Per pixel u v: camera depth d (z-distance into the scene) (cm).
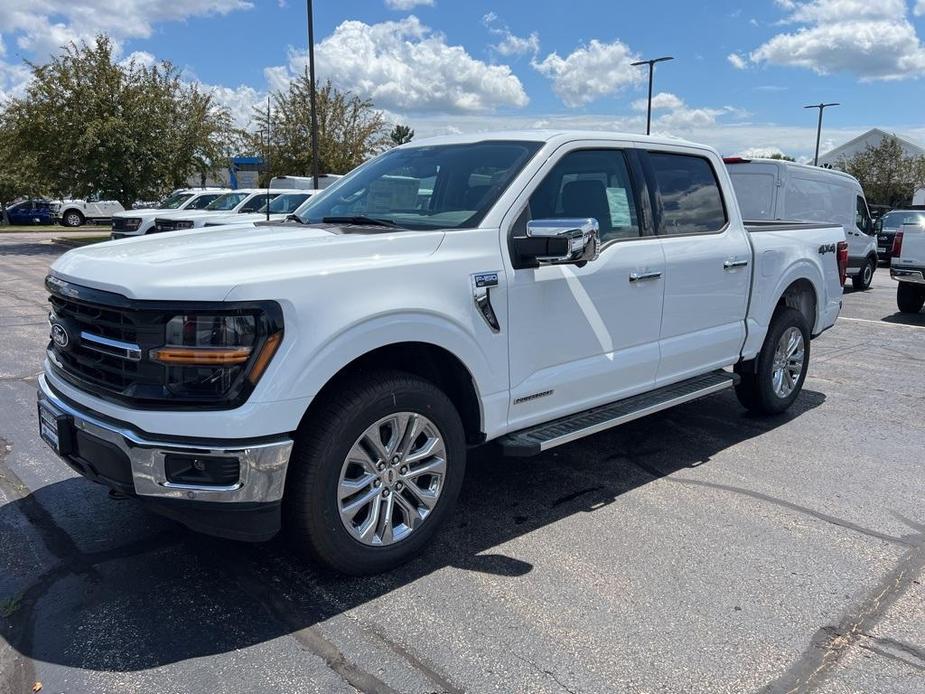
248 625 303
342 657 283
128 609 313
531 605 320
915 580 345
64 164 2444
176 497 287
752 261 527
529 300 374
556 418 404
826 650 291
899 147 4622
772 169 1318
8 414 575
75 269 321
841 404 646
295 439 306
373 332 310
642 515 412
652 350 452
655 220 459
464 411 371
